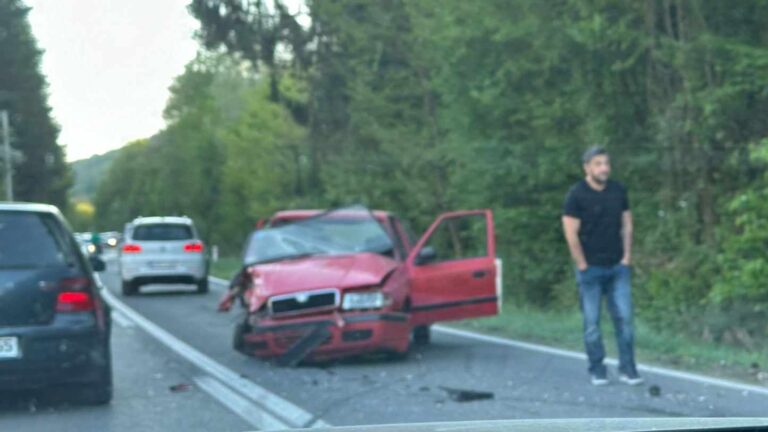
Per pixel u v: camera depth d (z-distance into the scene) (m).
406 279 12.91
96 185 85.31
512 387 10.68
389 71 30.44
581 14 18.28
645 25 18.33
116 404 10.10
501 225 22.44
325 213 14.15
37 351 9.10
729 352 13.02
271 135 46.09
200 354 14.19
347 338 12.23
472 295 13.32
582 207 10.60
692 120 17.41
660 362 12.48
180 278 28.67
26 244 9.34
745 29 17.52
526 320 17.06
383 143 30.06
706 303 16.64
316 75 36.69
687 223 18.61
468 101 21.92
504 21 19.88
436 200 28.64
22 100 61.72
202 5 36.22
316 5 32.59
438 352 13.74
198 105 61.34
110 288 32.53
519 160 21.09
